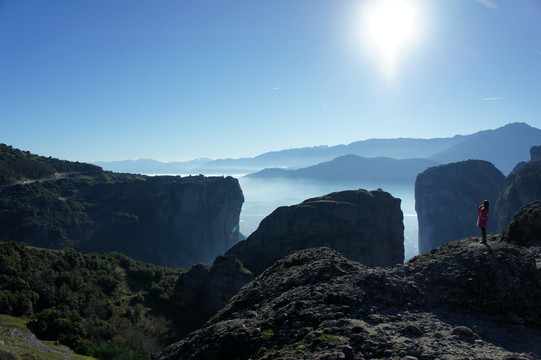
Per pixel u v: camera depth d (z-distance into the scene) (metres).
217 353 12.53
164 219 174.38
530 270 13.32
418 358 9.57
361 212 94.06
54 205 146.88
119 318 49.94
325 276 15.38
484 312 12.53
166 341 48.25
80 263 62.78
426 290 13.65
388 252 93.50
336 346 10.37
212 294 57.88
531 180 154.88
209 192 196.62
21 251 55.75
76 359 34.81
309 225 88.75
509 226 17.12
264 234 89.69
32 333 38.75
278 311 13.64
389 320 11.94
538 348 10.70
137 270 68.75
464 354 9.60
